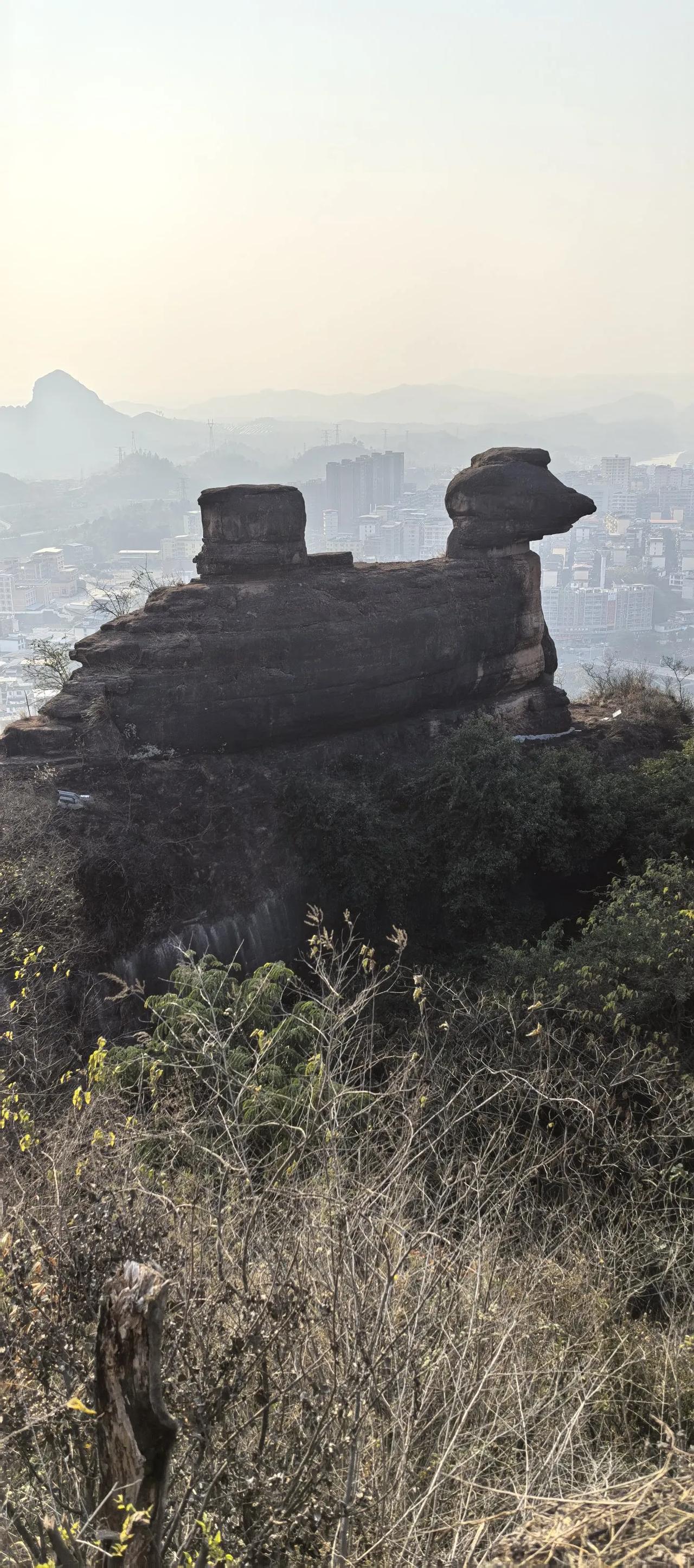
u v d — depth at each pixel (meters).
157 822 27.28
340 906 29.28
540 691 39.53
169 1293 6.91
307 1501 6.58
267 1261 7.95
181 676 29.03
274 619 31.06
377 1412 7.55
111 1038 22.53
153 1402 5.61
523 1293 10.05
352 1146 11.66
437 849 29.97
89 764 27.33
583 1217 13.37
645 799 31.38
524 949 26.92
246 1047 15.67
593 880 32.06
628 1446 10.02
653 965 19.70
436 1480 6.62
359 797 29.78
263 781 29.89
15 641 127.94
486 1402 7.93
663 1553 5.21
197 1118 11.52
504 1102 14.68
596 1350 10.66
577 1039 18.55
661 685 47.88
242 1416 7.37
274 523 32.44
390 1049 16.23
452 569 36.72
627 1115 15.05
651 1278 13.00
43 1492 6.78
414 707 34.91
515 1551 5.54
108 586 154.62
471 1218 10.75
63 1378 7.04
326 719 32.06
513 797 29.36
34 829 24.02
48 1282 7.28
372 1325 7.42
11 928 21.09
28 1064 16.89
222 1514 6.56
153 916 25.39
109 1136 9.80
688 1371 11.34
